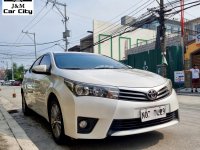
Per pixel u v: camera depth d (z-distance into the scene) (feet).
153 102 13.47
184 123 19.61
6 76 326.24
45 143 15.79
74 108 13.19
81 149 14.11
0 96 50.42
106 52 122.93
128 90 13.17
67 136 14.46
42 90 17.46
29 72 23.39
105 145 14.56
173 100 14.55
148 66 76.69
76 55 18.43
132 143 14.78
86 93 13.17
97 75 14.37
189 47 68.08
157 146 14.23
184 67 67.26
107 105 12.83
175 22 132.05
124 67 17.99
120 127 12.96
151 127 13.48
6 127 18.61
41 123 21.56
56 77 15.47
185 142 14.85
